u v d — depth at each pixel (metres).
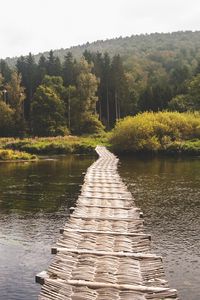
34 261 15.52
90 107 104.50
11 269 14.74
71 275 12.22
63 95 104.62
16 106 101.38
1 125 96.94
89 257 13.69
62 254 13.88
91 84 103.00
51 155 68.19
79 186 31.98
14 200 26.44
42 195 28.11
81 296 10.92
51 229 19.81
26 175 38.91
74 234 16.20
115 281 11.92
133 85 131.38
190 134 72.44
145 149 66.12
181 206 24.72
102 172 35.56
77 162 53.94
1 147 70.00
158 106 107.12
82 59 109.12
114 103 113.94
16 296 12.70
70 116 102.81
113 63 113.06
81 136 93.62
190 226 20.36
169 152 65.06
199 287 13.36
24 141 73.69
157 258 13.81
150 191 29.48
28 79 113.69
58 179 36.00
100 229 17.09
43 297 10.86
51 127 94.94
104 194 25.02
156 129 69.25
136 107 109.38
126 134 67.56
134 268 12.90
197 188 30.66
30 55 118.62
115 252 14.23
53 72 115.62
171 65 187.62
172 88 118.31
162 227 20.17
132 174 38.78
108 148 70.94
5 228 19.94
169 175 37.97
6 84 112.44
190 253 16.44
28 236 18.64
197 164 48.56
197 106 98.19
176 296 11.24
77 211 20.30
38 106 97.31
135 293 11.23
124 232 16.75
